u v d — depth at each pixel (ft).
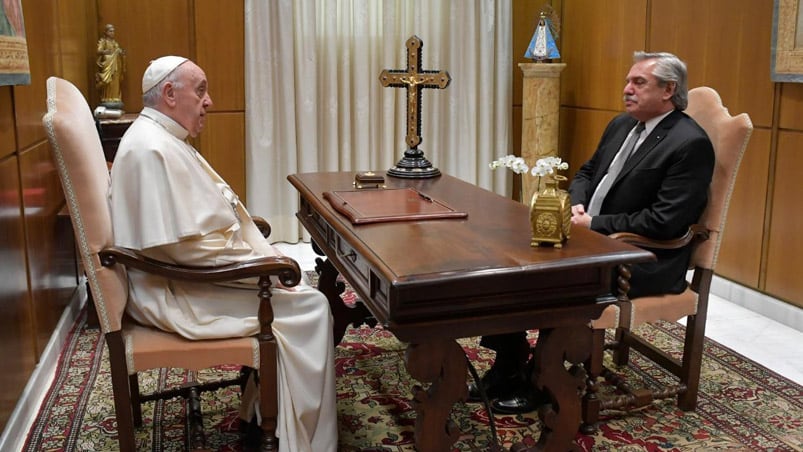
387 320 6.43
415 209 8.54
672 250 9.34
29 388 9.57
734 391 10.26
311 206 10.21
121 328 7.45
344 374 10.85
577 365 7.35
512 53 20.16
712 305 14.20
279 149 18.78
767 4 13.16
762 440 8.91
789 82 12.68
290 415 7.63
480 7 19.45
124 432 7.43
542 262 6.52
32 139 10.85
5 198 9.12
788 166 12.95
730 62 14.16
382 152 19.61
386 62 18.93
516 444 7.64
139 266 7.24
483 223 8.02
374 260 6.56
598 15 18.62
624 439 8.92
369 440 8.88
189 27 17.79
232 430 9.10
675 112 9.84
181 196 7.40
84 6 16.72
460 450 8.70
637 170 9.73
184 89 8.00
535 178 19.04
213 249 7.48
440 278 6.14
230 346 7.45
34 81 11.10
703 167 9.14
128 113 17.61
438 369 6.68
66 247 13.23
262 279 7.44
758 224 13.70
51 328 11.50
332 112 18.92
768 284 13.56
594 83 19.01
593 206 10.62
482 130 20.10
